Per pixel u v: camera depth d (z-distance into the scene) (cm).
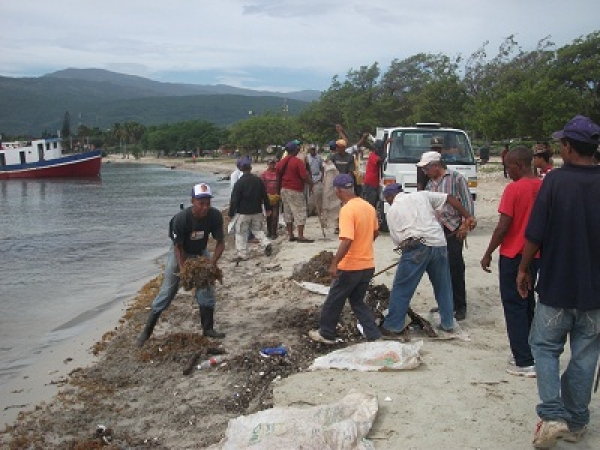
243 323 780
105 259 1514
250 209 1216
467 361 590
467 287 881
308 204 1744
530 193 534
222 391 574
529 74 5028
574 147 402
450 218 711
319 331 671
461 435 445
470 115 4991
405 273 653
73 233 2075
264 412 455
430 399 504
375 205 1370
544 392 409
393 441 438
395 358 576
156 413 538
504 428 454
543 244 410
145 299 975
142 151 14700
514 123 3766
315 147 1495
